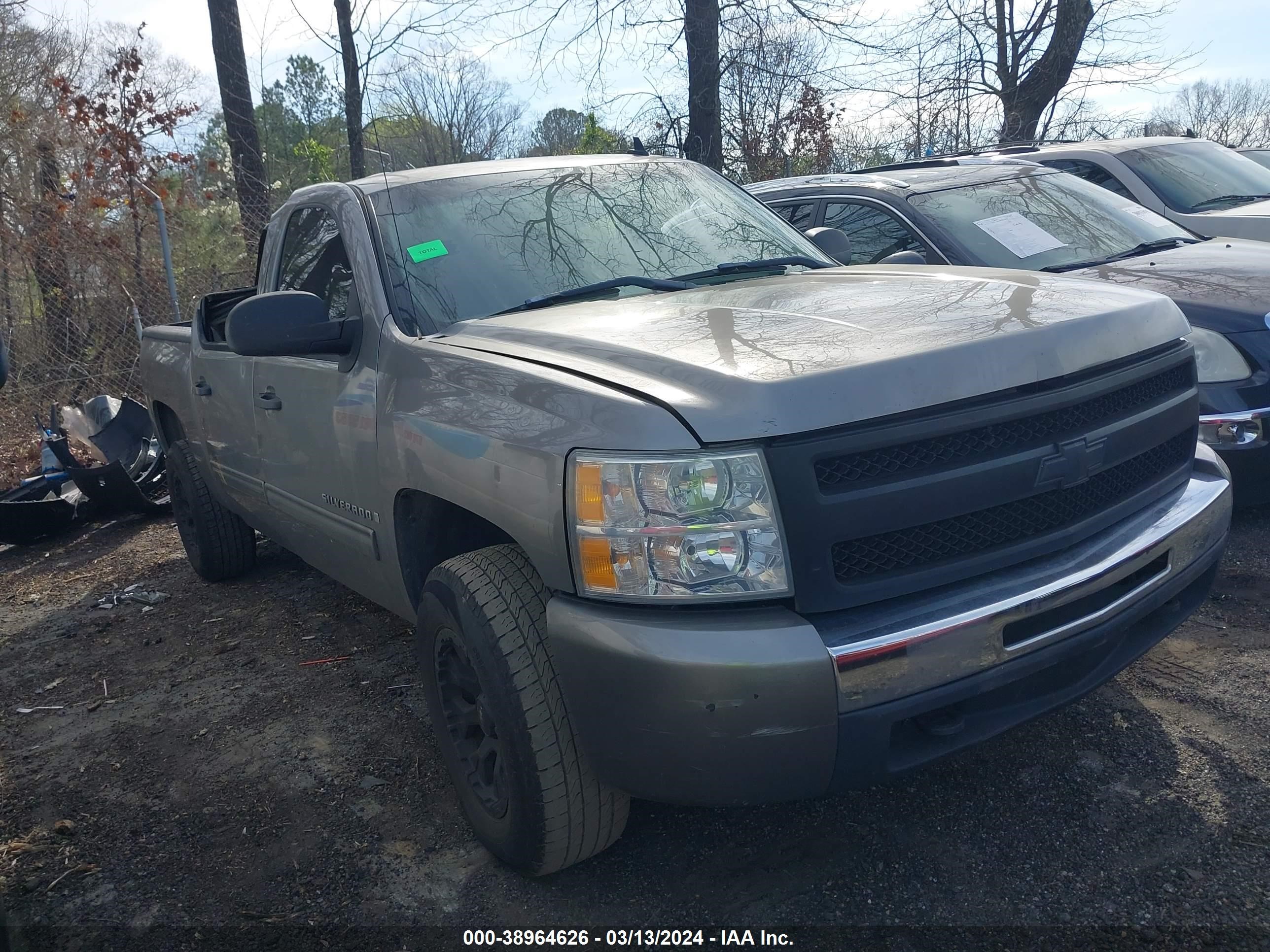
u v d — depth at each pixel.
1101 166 7.56
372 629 4.57
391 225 3.37
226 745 3.60
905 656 2.12
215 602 5.20
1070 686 2.53
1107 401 2.51
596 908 2.55
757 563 2.10
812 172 12.52
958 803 2.83
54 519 6.72
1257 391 4.26
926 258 5.53
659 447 2.12
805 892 2.54
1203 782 2.79
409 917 2.59
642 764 2.19
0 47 11.45
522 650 2.41
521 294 3.21
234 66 11.33
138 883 2.84
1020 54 12.34
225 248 11.59
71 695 4.22
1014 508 2.33
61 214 10.34
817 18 10.82
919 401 2.17
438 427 2.67
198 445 4.86
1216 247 5.48
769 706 2.06
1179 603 2.83
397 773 3.29
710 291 3.08
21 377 9.73
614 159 4.00
